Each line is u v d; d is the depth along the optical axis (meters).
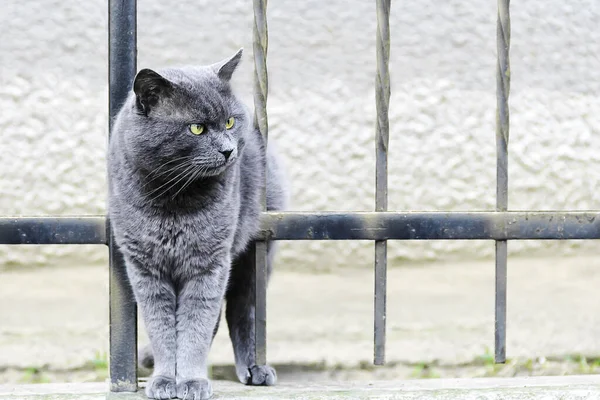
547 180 7.93
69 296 6.80
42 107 7.45
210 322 3.36
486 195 7.84
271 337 5.77
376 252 3.31
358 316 6.37
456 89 7.78
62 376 5.05
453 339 5.82
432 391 3.22
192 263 3.30
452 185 7.80
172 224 3.24
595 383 3.39
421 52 7.72
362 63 7.63
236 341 3.76
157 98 3.19
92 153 7.52
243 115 3.45
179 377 3.26
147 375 3.94
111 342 3.23
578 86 7.96
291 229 3.30
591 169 7.99
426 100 7.76
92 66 7.52
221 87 3.35
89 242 3.23
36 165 7.46
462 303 6.71
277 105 7.56
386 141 3.30
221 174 3.30
